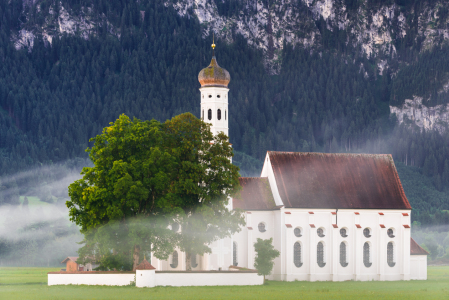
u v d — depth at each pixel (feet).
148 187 609.01
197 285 602.44
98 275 595.06
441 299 511.81
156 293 517.14
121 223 603.67
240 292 540.11
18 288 585.63
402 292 570.87
